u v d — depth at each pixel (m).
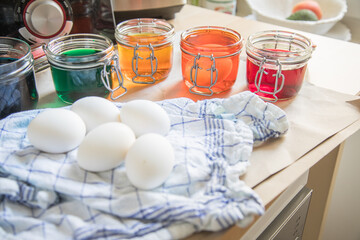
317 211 0.68
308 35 0.83
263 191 0.43
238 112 0.54
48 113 0.44
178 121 0.51
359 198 0.94
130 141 0.43
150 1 0.81
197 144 0.46
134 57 0.61
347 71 0.68
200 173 0.42
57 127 0.43
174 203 0.38
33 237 0.36
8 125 0.49
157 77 0.65
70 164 0.43
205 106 0.54
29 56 0.54
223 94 0.62
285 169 0.47
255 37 0.64
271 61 0.56
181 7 0.87
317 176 0.64
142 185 0.40
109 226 0.37
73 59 0.54
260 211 0.39
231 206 0.39
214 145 0.48
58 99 0.61
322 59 0.72
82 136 0.45
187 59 0.60
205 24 0.87
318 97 0.60
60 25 0.65
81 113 0.47
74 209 0.39
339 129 0.53
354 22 1.13
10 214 0.39
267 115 0.52
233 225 0.39
